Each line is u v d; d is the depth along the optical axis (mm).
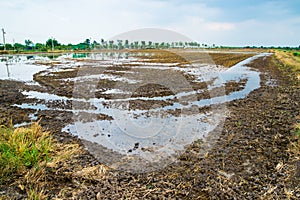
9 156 4203
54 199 3584
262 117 7457
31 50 56938
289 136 5906
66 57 35062
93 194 3709
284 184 3986
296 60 25922
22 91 11016
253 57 35438
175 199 3633
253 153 5070
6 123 6664
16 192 3693
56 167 4363
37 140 5117
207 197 3701
